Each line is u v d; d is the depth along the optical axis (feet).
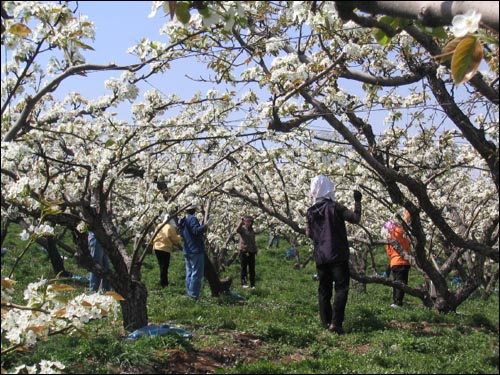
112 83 18.81
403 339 22.56
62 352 19.30
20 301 28.48
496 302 39.19
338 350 21.43
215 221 45.70
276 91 20.45
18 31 14.79
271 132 21.56
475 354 20.86
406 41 21.26
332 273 24.67
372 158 22.22
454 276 50.78
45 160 18.56
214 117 23.79
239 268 53.42
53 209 17.28
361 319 26.37
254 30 22.35
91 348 19.20
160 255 38.86
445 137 25.72
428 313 28.43
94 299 16.14
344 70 22.29
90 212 20.98
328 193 24.81
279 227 47.14
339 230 24.36
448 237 23.17
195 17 17.42
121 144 20.65
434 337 23.13
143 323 22.31
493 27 10.94
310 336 22.98
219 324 24.36
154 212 24.11
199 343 21.21
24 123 16.58
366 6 12.99
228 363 19.80
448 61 18.79
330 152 24.07
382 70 23.00
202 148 27.25
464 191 38.04
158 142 20.30
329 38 22.27
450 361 20.08
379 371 18.70
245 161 25.31
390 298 38.55
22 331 15.71
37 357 18.75
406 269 33.19
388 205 28.94
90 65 16.22
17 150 15.25
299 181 32.91
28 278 39.47
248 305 31.71
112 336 21.25
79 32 16.21
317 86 22.79
